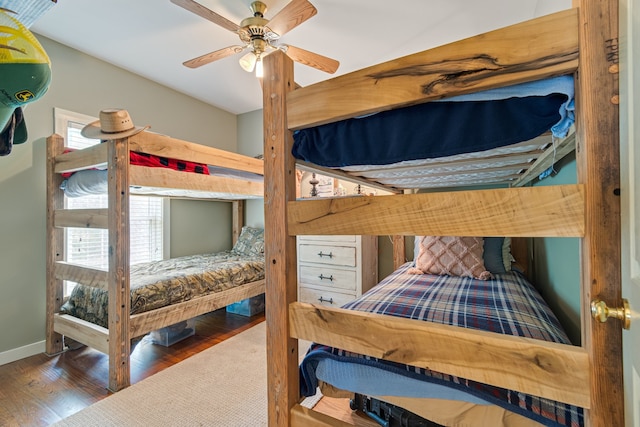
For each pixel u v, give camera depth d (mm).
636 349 500
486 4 2029
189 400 1703
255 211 4316
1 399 1740
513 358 693
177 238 3719
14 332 2301
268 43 2129
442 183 2377
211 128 4023
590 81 603
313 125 980
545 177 1783
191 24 2318
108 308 1937
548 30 643
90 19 2246
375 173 1791
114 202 1875
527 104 727
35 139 2426
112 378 1826
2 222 2266
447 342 766
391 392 1013
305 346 2379
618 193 581
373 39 2469
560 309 1650
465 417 921
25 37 792
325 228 932
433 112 833
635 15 492
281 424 1011
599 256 598
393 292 1618
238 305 3289
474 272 1997
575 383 630
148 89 3268
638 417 504
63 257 2473
